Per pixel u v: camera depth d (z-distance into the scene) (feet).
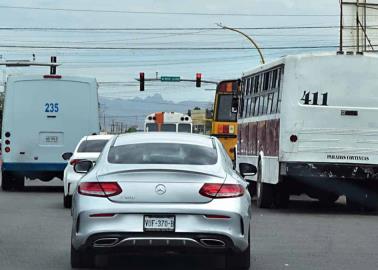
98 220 47.39
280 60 96.02
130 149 51.88
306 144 92.99
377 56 93.25
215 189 47.88
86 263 52.13
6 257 57.93
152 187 47.50
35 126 129.70
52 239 68.23
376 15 229.66
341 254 61.26
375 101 93.15
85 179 49.26
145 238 46.88
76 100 130.72
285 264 55.83
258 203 104.73
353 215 94.63
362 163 92.89
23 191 133.08
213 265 55.11
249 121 113.39
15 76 129.59
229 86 160.15
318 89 93.25
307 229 78.13
